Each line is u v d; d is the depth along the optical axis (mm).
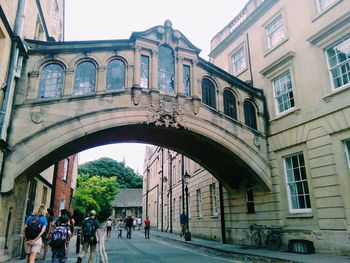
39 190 15008
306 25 13766
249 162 14195
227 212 17312
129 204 64938
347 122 11258
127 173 74812
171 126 12688
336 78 12141
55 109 11000
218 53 21188
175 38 13836
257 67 16844
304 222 12422
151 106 12438
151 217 42594
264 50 16422
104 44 12523
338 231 10914
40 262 9672
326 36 12508
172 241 20266
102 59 12344
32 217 7672
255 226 14773
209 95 14320
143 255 12219
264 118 15500
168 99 12922
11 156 9984
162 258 11242
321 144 12188
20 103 10672
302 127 13211
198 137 13633
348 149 11305
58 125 10867
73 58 11977
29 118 10586
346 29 11703
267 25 16641
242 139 14336
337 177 11359
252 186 15586
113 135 13555
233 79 15086
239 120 14734
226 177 16672
